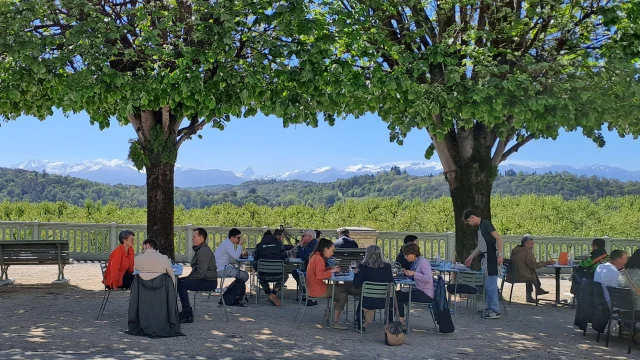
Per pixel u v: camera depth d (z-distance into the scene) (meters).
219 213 29.52
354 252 12.95
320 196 199.38
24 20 11.39
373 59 11.87
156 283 8.88
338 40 12.34
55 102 12.82
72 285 14.16
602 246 11.75
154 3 12.05
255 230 18.98
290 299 12.77
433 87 11.63
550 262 13.08
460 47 12.05
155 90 11.41
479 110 11.42
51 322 9.79
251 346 8.45
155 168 13.97
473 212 11.41
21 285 14.10
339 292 9.98
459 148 13.75
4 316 10.26
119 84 11.22
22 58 11.30
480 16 12.80
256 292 12.38
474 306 12.16
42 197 128.50
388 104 11.86
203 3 11.72
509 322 10.95
